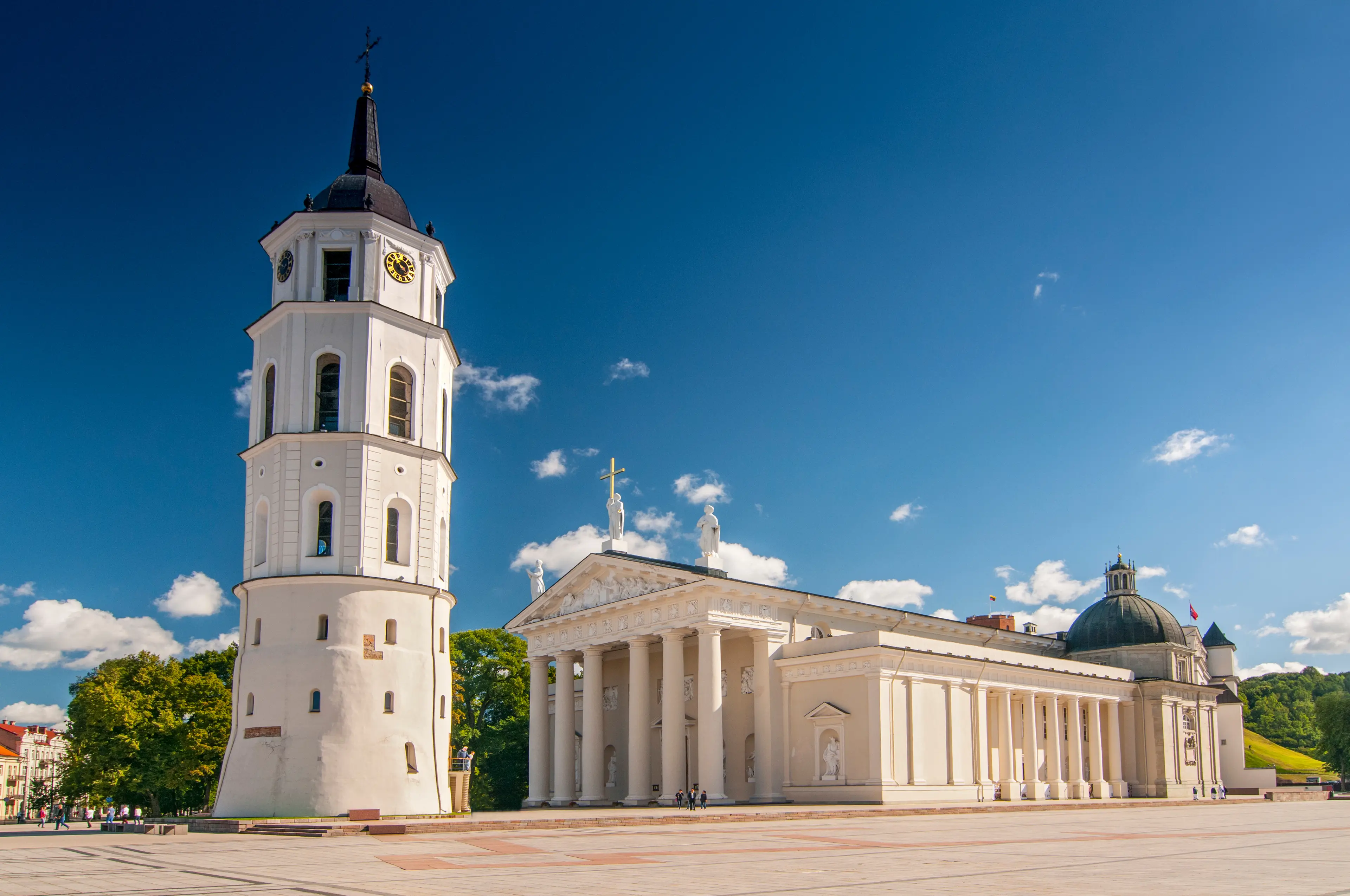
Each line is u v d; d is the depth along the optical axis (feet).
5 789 620.08
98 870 81.00
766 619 238.48
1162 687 314.55
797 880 68.95
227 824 144.05
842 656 226.38
